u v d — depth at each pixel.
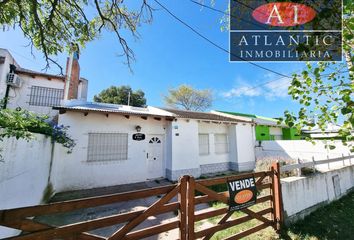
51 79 11.27
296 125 2.43
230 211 3.36
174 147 9.17
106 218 2.20
